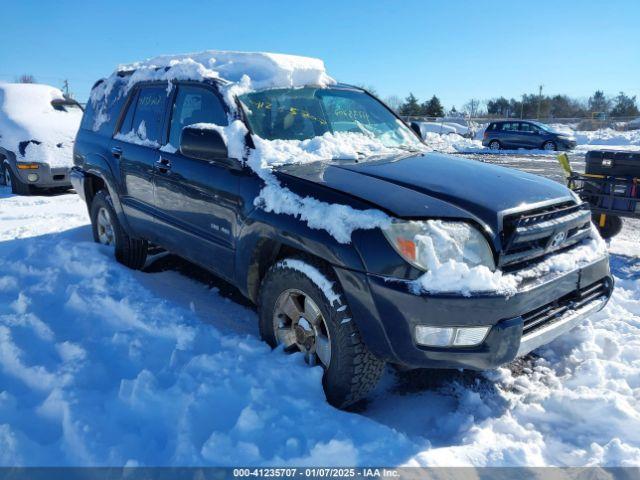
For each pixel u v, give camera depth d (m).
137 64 4.95
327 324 2.61
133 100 4.54
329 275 2.62
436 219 2.49
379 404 2.88
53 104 9.86
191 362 2.81
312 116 3.73
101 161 4.64
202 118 3.66
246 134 3.24
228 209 3.20
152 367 2.90
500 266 2.51
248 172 3.10
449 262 2.37
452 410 2.81
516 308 2.45
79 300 3.69
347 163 3.16
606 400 2.73
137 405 2.53
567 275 2.74
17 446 2.28
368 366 2.58
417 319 2.36
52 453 2.29
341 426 2.38
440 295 2.32
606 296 3.11
